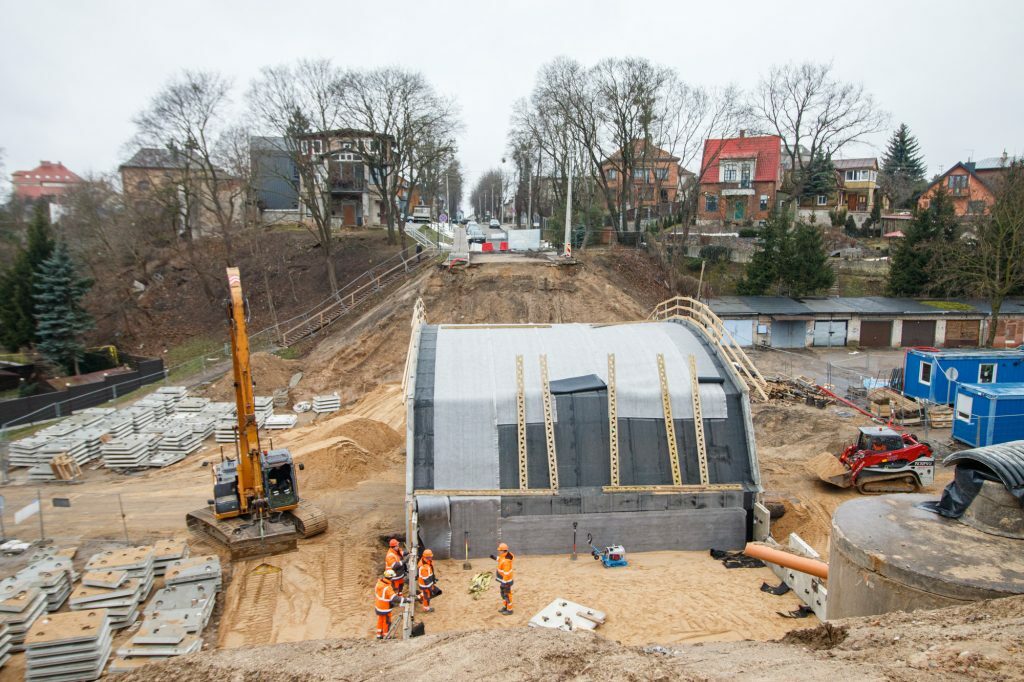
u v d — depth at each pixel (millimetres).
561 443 19438
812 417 29438
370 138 55312
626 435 19781
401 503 22828
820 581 14828
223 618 15438
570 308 42594
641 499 18875
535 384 20125
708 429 20031
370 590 16891
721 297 49688
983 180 77250
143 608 15398
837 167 81938
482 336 22969
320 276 52406
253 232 53562
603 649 7867
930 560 7145
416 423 19359
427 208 71875
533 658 7527
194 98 48031
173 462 27219
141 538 19922
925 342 46406
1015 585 6617
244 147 52156
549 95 54406
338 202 63906
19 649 13797
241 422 19016
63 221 56656
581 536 18594
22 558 18266
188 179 49781
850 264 57094
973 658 5590
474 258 48531
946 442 27719
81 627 12898
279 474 19969
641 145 64375
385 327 40656
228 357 43969
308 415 33938
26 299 45688
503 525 18453
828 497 22688
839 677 5801
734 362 21969
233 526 19078
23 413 33344
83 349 45281
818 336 46125
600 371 20953
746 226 63500
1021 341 45938
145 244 55750
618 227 59031
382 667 7785
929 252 49469
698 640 13844
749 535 19266
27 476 25562
